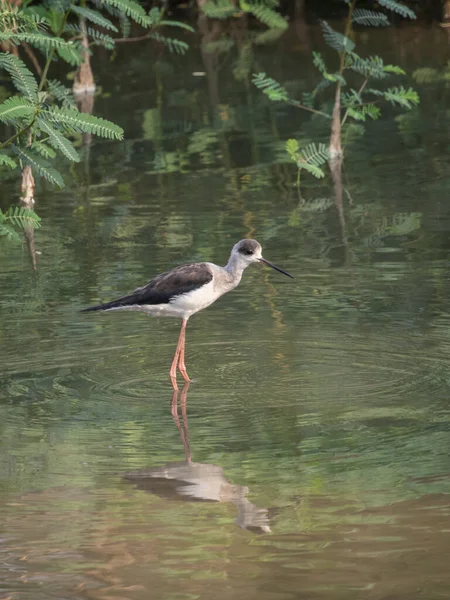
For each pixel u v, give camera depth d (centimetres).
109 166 2122
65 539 772
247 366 1153
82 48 1997
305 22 3597
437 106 2483
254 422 1002
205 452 934
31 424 1003
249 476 878
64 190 1966
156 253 1562
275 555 741
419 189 1886
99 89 2794
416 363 1140
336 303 1343
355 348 1189
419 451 920
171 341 1244
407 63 2881
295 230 1662
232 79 2850
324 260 1515
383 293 1368
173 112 2525
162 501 834
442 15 3491
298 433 973
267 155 2148
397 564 721
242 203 1833
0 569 729
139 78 2923
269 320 1296
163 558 743
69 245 1631
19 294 1402
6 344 1223
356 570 713
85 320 1308
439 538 756
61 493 851
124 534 775
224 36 3469
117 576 709
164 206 1828
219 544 755
